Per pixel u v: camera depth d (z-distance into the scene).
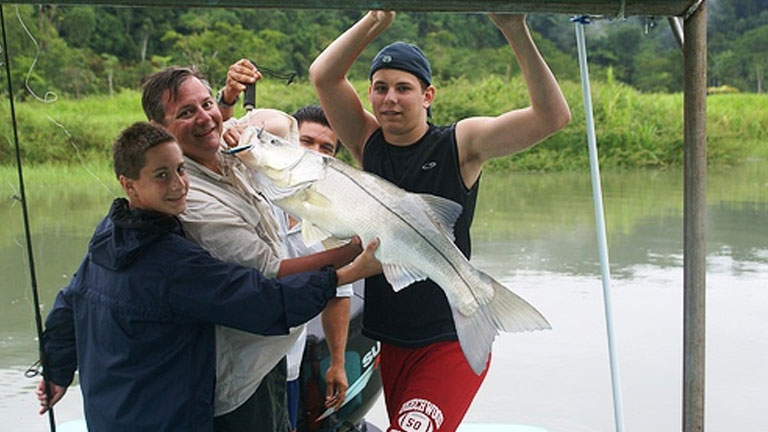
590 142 3.88
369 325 3.40
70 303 2.94
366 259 2.77
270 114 3.26
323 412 3.62
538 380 5.66
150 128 2.61
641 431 5.04
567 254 8.95
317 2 2.36
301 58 19.25
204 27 19.69
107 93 17.73
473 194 3.35
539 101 3.09
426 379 3.27
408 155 3.31
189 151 2.82
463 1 2.42
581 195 13.11
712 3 22.84
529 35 3.00
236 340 2.81
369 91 3.38
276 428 2.99
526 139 3.18
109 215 2.69
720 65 21.56
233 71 3.25
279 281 2.65
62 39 17.95
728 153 17.61
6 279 7.57
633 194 13.26
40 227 9.72
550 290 7.60
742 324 6.69
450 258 2.85
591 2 2.44
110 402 2.67
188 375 2.64
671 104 17.52
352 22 20.44
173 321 2.63
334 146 3.80
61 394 3.03
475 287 2.85
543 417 5.19
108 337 2.67
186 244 2.63
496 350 6.16
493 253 9.01
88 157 13.25
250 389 2.84
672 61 20.64
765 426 5.10
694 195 2.53
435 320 3.29
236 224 2.74
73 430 4.19
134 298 2.62
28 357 5.96
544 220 10.85
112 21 19.73
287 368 3.28
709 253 8.95
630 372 5.79
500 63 19.61
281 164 2.74
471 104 17.67
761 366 5.91
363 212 2.77
